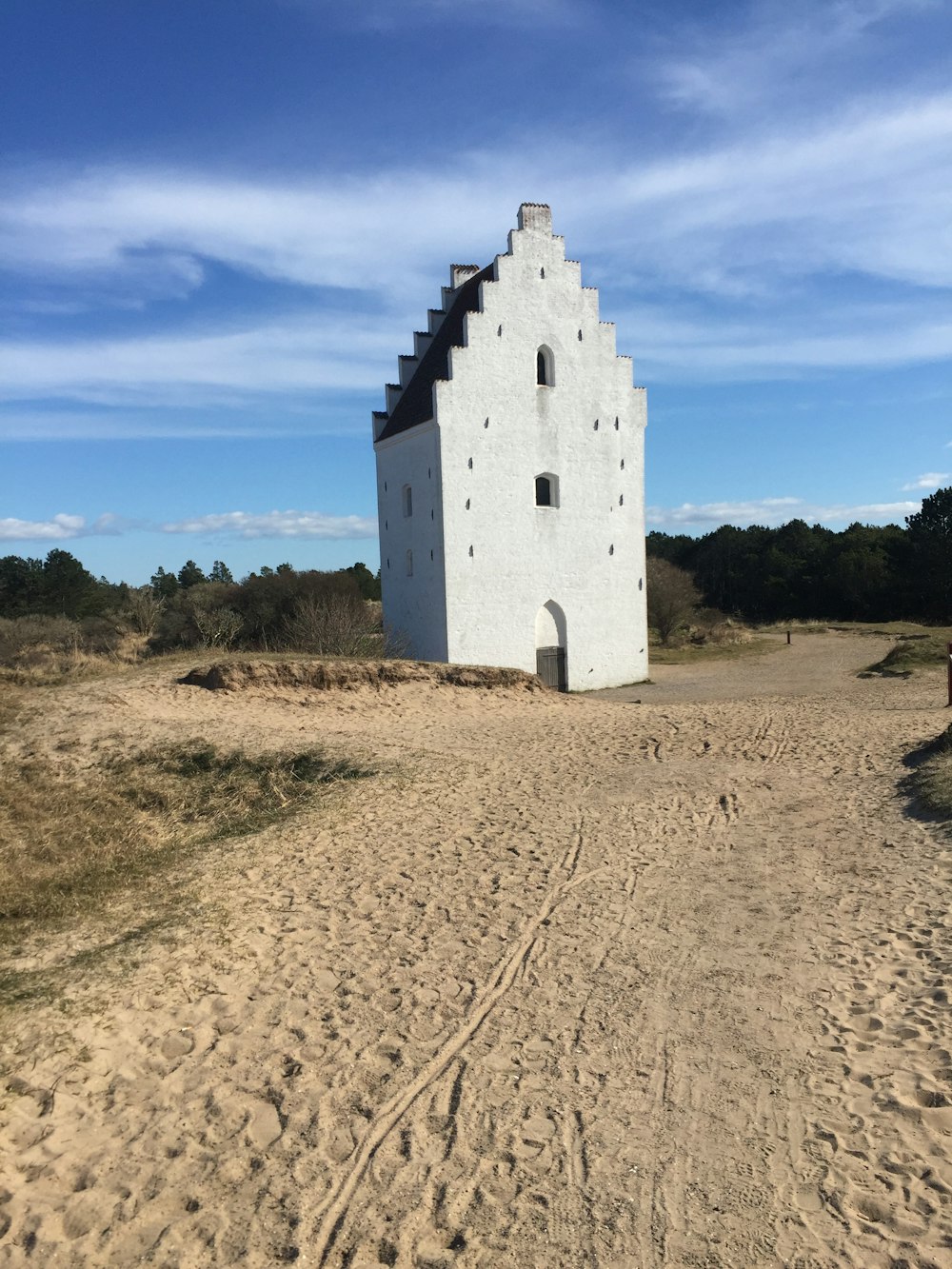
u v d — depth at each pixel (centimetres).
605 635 3269
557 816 1284
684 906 914
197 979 768
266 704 2017
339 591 4312
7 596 6112
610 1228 466
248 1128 565
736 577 7606
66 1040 651
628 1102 577
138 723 1731
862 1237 444
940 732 1628
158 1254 460
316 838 1202
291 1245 466
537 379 3114
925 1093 552
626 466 3306
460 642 2969
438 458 2936
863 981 708
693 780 1457
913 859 977
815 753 1593
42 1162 527
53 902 943
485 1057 645
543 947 832
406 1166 526
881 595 6419
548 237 3102
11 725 1670
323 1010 720
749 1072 600
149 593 4972
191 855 1144
